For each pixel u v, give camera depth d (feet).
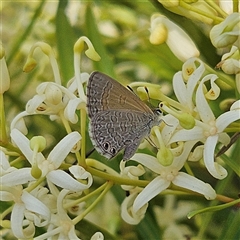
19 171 0.69
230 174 0.77
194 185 0.70
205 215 0.79
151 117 0.70
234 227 0.74
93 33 0.80
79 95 0.71
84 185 0.69
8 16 0.92
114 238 0.77
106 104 0.69
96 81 0.68
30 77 0.87
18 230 0.69
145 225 0.80
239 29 0.69
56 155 0.69
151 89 0.71
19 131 0.70
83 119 0.70
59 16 0.80
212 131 0.70
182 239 0.84
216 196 0.71
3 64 0.69
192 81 0.71
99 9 0.90
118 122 0.69
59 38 0.80
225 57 0.72
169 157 0.69
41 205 0.69
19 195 0.70
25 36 0.85
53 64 0.72
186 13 0.73
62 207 0.71
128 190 0.74
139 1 0.87
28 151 0.69
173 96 0.83
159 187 0.71
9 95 0.84
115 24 0.90
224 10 0.74
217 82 0.79
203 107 0.70
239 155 0.75
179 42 0.76
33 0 0.93
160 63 0.85
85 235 0.77
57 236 0.71
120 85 0.69
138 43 0.88
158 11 0.83
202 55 0.79
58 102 0.71
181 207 0.85
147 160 0.71
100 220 0.83
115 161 0.78
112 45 0.89
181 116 0.69
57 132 0.82
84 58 0.85
